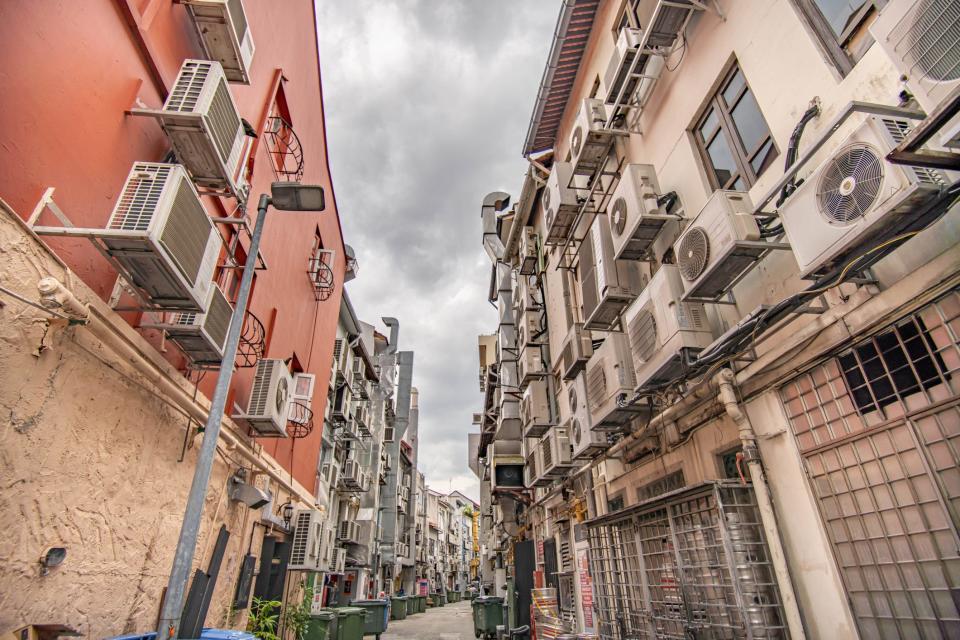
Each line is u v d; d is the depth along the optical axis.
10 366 2.46
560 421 10.70
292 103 8.40
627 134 7.14
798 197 3.17
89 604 3.17
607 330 7.05
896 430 3.12
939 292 2.84
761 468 4.12
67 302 2.78
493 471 15.32
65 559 2.91
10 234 2.47
